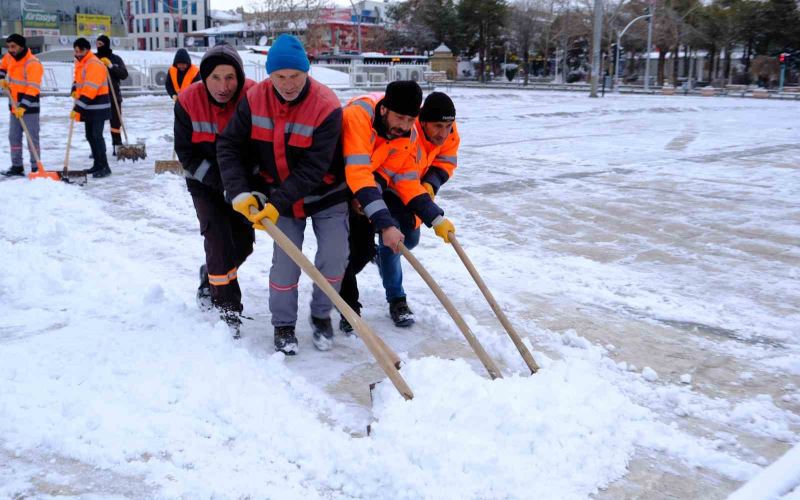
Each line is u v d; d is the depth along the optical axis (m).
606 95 35.28
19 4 47.88
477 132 15.63
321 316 3.89
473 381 2.94
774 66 47.53
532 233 6.54
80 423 2.92
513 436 2.69
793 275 5.30
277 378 3.42
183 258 5.59
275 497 2.52
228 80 3.62
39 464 2.70
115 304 4.39
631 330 4.23
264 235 6.39
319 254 3.81
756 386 3.53
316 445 2.80
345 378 3.55
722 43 48.75
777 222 6.93
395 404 2.90
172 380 3.27
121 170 9.80
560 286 5.01
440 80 36.97
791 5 47.66
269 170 3.65
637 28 51.81
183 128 3.77
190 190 3.96
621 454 2.80
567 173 9.90
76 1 49.78
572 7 55.00
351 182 3.56
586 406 2.92
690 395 3.42
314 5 61.09
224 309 4.01
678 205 7.71
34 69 8.87
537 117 20.00
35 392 3.16
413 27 66.19
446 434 2.66
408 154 3.78
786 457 2.74
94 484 2.58
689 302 4.71
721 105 26.80
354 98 3.78
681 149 12.62
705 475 2.75
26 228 6.29
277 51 3.27
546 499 2.47
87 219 6.80
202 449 2.80
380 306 4.62
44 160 10.66
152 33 79.88
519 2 58.09
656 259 5.71
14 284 4.73
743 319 4.43
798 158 11.45
